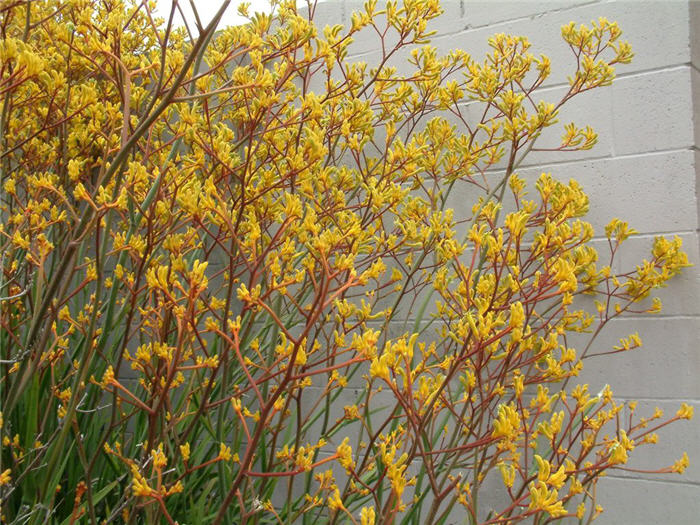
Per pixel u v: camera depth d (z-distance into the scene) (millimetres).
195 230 1581
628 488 1815
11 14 1578
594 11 2033
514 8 2158
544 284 1418
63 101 1822
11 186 1585
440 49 2275
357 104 1680
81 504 1607
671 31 1915
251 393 2049
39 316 1237
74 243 1200
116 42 1441
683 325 1808
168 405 1417
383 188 1718
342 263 1103
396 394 1093
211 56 1702
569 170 2014
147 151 1464
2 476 1160
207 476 1815
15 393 1305
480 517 1925
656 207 1881
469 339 1237
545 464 1011
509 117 1900
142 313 1523
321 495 1947
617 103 1965
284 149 1509
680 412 1552
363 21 1670
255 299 1110
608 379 1877
